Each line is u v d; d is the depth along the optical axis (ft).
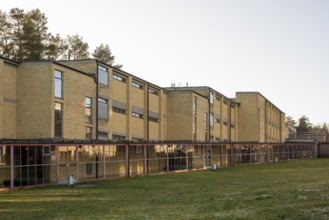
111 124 161.79
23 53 208.13
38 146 111.34
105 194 91.45
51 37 229.86
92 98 149.28
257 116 312.71
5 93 124.77
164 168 173.17
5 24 208.03
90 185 111.24
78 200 81.15
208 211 63.05
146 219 57.36
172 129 221.25
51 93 127.65
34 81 128.67
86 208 70.33
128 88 176.55
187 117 220.02
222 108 278.26
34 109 128.06
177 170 181.27
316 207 60.13
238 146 254.06
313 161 280.10
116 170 142.10
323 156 385.09
